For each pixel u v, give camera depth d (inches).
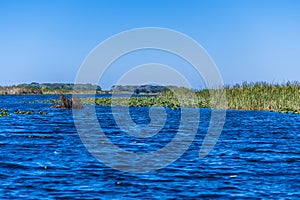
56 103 3481.8
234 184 773.3
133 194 706.2
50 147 1160.8
